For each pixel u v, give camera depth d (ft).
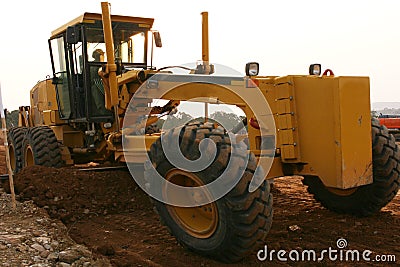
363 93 15.88
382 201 18.17
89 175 22.75
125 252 15.37
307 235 16.81
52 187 21.48
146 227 18.40
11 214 19.58
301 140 16.43
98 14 24.47
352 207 18.94
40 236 16.66
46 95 29.43
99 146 25.82
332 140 15.56
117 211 20.74
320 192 20.04
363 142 15.89
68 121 26.84
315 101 15.92
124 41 25.85
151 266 14.02
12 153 33.50
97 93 24.94
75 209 20.27
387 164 17.63
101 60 25.09
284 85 16.46
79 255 14.71
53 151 26.18
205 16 23.45
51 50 27.50
